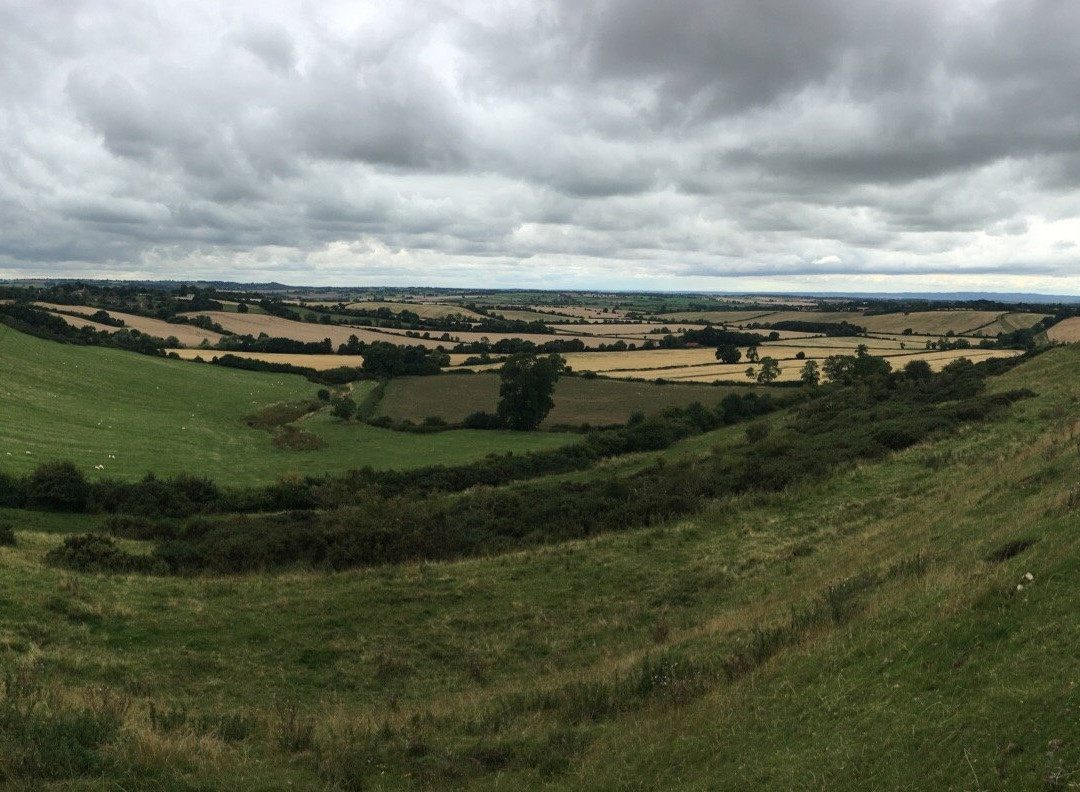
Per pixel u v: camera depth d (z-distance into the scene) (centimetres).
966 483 2631
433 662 1994
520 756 1138
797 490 3472
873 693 958
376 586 2577
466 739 1255
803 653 1246
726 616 1969
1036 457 2350
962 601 1116
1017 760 669
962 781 679
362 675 1892
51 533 3844
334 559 3127
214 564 3083
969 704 808
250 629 2133
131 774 934
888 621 1216
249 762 1076
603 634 2122
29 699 1208
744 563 2564
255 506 4897
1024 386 4997
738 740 984
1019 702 761
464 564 2917
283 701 1683
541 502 4069
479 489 5078
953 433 4009
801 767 834
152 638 2003
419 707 1580
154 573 2895
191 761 1021
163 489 4728
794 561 2445
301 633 2139
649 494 3834
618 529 3416
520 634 2173
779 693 1099
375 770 1095
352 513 3497
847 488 3356
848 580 1758
